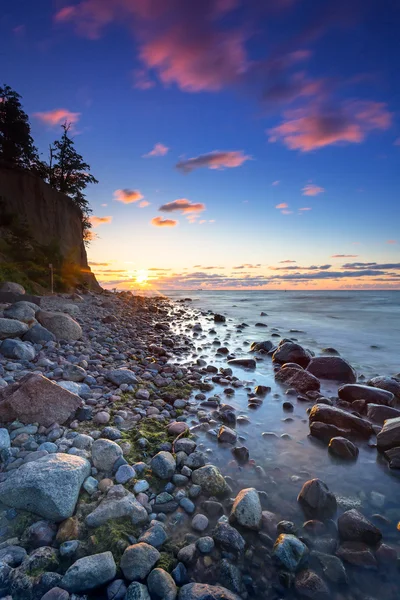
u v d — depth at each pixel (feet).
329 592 7.02
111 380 20.13
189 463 11.70
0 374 18.20
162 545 8.06
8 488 8.85
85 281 127.44
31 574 6.93
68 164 160.45
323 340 42.91
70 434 12.97
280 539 8.12
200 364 28.50
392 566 7.70
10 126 140.26
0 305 32.86
